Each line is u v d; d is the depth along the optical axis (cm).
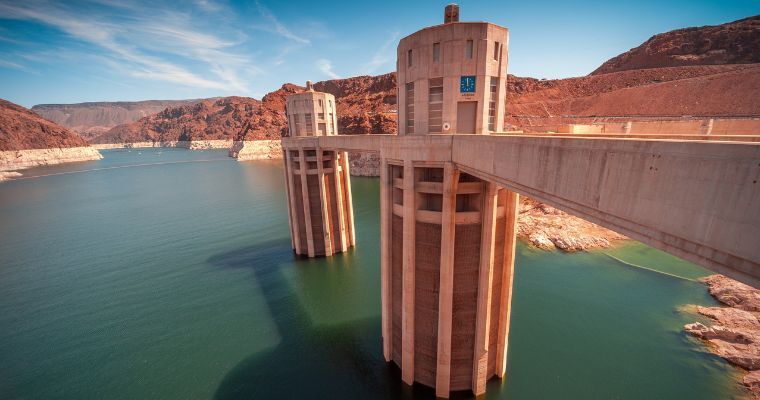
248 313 3762
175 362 3017
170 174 15825
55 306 3978
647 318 3459
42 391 2747
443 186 2033
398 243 2412
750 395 2497
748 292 3606
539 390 2548
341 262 4991
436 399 2439
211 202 9144
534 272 4516
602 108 14812
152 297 4153
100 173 16950
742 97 11006
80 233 6644
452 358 2383
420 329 2425
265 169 16438
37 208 9056
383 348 2909
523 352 2964
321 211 4978
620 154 848
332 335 3325
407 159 2102
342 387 2669
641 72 16775
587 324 3372
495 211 2081
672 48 17950
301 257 5225
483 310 2222
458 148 1872
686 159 690
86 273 4828
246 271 4800
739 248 614
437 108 2091
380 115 14350
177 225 7050
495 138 1473
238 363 2988
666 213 754
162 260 5250
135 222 7356
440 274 2178
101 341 3334
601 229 5934
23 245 5984
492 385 2572
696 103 12038
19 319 3728
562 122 13675
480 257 2181
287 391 2658
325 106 4875
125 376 2878
